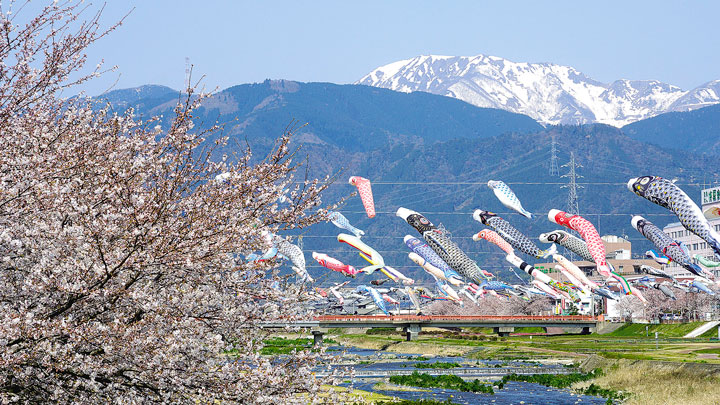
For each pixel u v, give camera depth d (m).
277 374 26.33
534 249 119.06
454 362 163.25
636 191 90.25
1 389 23.69
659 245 107.12
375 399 85.12
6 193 23.97
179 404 25.28
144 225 24.41
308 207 28.25
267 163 27.59
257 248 27.48
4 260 24.09
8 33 26.58
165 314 24.70
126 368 24.56
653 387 100.12
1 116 26.30
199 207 25.80
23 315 23.11
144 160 26.02
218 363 26.08
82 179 25.72
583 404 93.50
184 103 27.31
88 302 24.84
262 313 27.36
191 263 24.64
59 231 24.19
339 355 29.55
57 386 23.98
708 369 99.38
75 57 27.55
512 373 136.12
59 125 26.84
